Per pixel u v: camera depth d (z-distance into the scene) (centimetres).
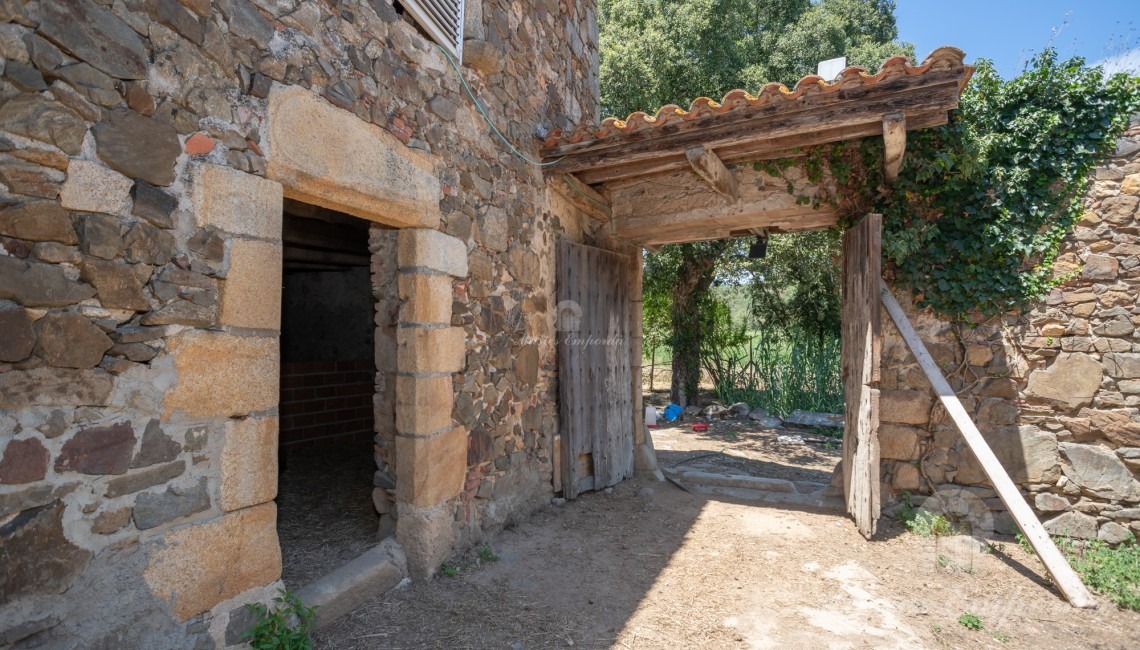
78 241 163
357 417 636
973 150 386
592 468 491
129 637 176
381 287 328
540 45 457
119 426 174
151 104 182
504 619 275
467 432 348
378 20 282
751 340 1039
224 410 204
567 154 436
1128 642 268
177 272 189
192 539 194
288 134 228
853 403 421
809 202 443
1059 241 386
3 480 148
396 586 299
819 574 336
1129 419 371
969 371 405
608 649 253
